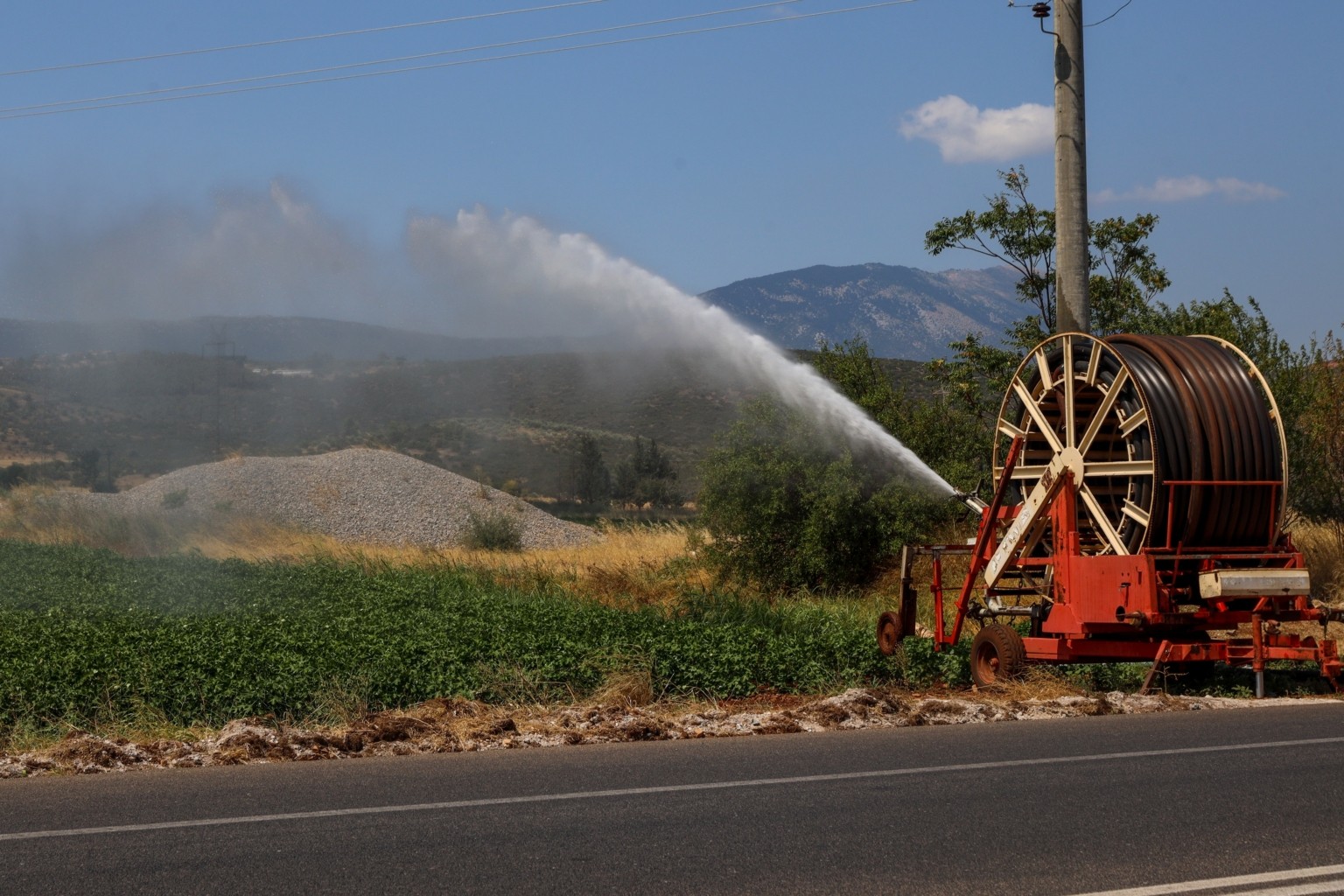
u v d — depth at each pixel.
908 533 22.39
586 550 34.84
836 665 14.91
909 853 6.66
